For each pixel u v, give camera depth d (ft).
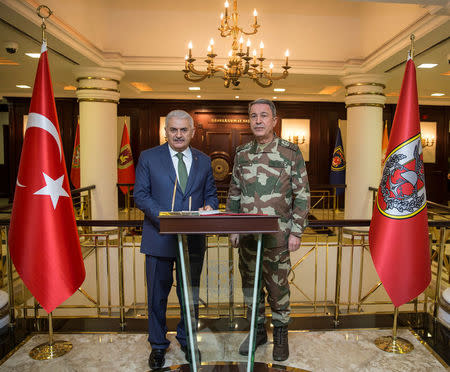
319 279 18.43
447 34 12.75
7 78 23.71
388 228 7.33
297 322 8.84
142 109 32.35
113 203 20.30
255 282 6.07
